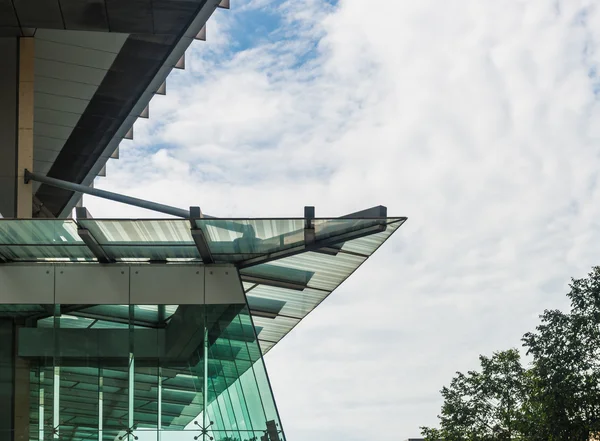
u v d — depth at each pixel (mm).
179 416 16219
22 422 16109
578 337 32719
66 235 15750
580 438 31469
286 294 20531
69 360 16438
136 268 16859
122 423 16188
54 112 29938
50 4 20438
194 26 24719
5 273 16719
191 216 14836
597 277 33094
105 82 27922
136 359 16469
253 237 15805
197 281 16828
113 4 20375
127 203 20141
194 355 16500
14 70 21984
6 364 16328
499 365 37500
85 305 16672
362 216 15000
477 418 37094
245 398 16281
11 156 21531
